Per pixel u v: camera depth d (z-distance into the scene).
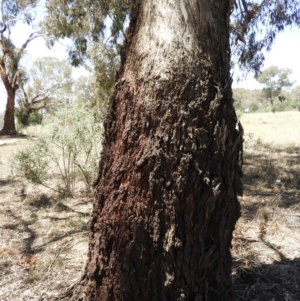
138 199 1.97
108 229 2.07
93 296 2.20
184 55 1.92
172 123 1.91
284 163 7.47
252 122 20.81
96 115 5.05
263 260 3.15
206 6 1.96
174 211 1.94
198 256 2.02
